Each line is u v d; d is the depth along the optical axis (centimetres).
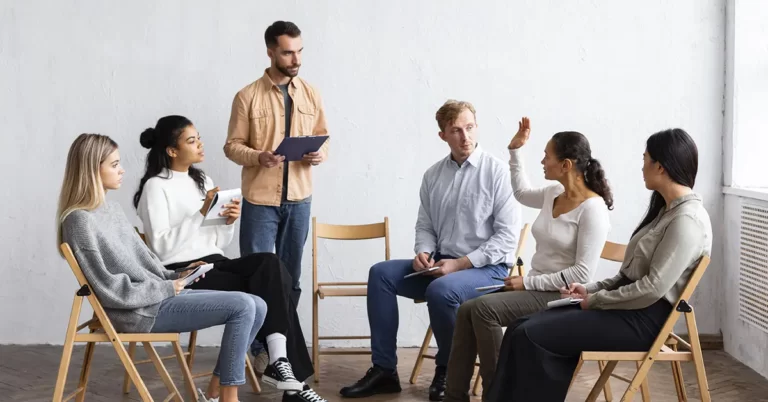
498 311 341
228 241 400
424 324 502
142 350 481
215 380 363
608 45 486
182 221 382
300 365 374
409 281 411
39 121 482
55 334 492
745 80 472
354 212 493
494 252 395
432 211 421
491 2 483
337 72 485
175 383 421
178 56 480
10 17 476
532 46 485
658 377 431
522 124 393
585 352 301
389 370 406
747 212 453
